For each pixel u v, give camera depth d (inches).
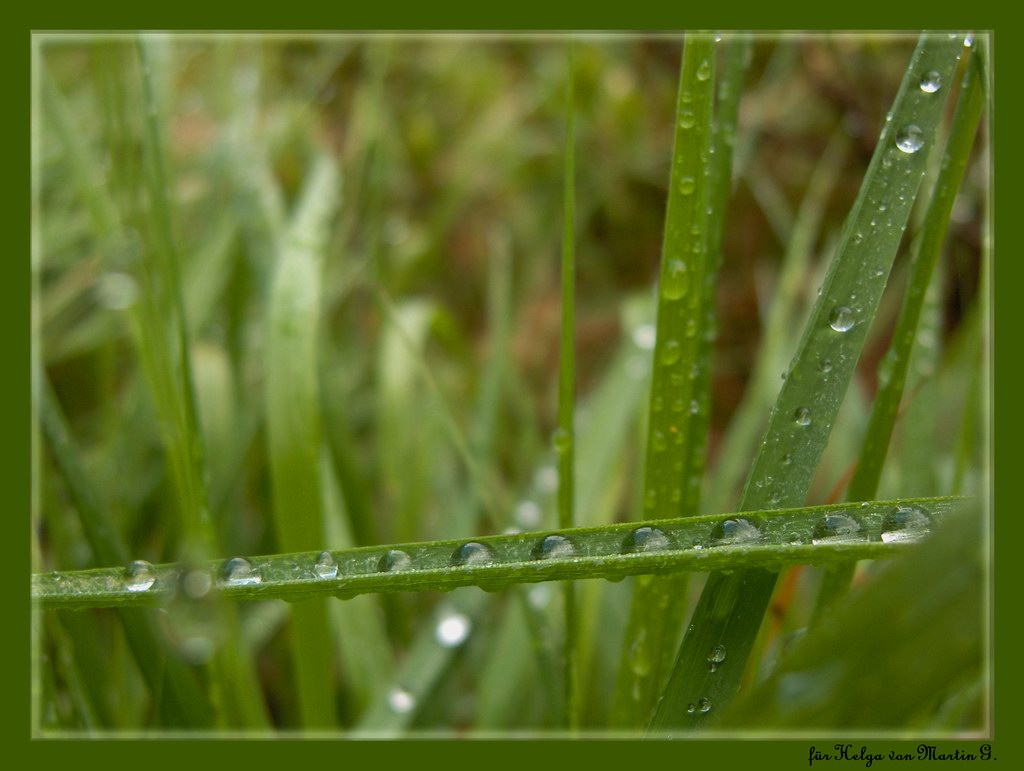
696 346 10.0
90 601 9.6
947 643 8.9
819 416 9.6
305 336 11.4
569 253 10.2
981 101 9.8
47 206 17.1
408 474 15.1
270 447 11.1
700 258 9.9
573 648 10.6
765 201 19.0
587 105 23.2
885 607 9.0
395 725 11.7
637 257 23.0
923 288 9.9
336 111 23.4
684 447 10.0
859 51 16.9
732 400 19.7
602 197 22.9
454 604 12.2
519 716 12.1
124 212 11.9
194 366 14.9
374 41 21.5
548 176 23.8
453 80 24.6
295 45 23.0
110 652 12.0
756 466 9.6
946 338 15.8
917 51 9.7
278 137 19.6
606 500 13.6
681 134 9.8
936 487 11.6
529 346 21.2
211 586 9.6
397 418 15.2
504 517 14.2
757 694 9.1
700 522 9.5
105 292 14.7
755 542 9.4
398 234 21.8
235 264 16.0
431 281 22.1
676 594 10.2
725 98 10.4
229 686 11.0
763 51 20.4
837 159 18.6
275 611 13.2
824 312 9.6
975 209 15.4
